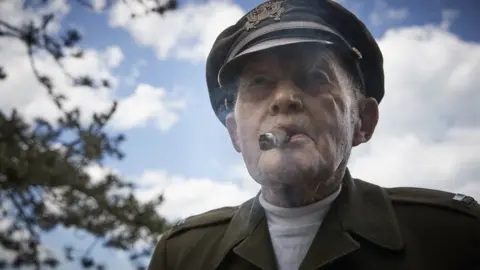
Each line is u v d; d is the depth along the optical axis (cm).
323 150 104
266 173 104
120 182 462
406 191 128
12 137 359
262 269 111
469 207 114
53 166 380
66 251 469
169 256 134
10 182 368
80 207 448
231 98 125
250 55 112
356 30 128
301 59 108
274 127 103
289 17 120
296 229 113
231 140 128
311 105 105
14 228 454
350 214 112
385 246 106
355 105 120
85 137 412
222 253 119
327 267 106
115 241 464
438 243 108
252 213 122
